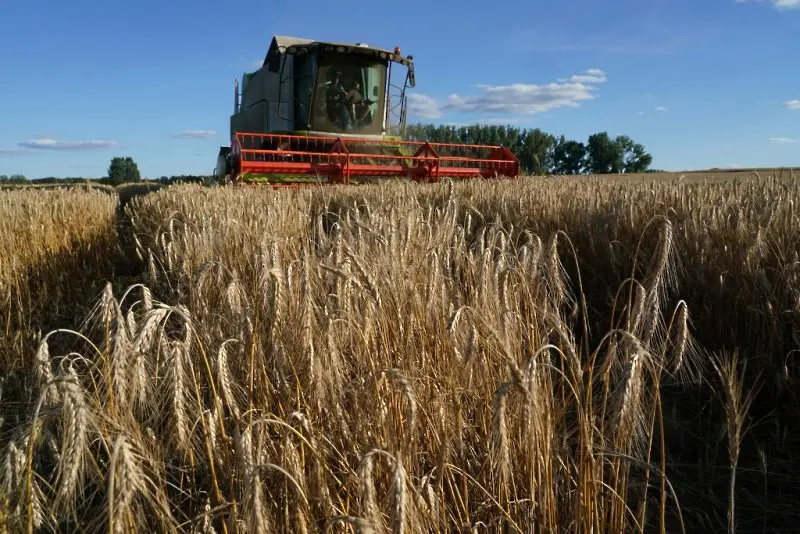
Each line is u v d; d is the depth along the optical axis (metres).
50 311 5.79
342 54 13.35
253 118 17.25
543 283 2.54
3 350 4.28
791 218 4.26
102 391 1.79
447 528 1.84
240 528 1.62
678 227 4.56
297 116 14.03
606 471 2.29
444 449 1.81
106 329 1.80
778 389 3.23
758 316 3.54
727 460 2.94
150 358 2.06
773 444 3.05
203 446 2.14
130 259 8.10
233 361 2.43
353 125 13.70
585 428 1.82
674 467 2.89
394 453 1.83
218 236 4.41
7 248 6.45
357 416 2.10
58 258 7.09
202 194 8.77
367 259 2.77
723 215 4.63
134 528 1.48
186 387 1.93
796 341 3.26
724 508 2.60
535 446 1.83
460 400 2.15
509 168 14.33
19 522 1.56
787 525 2.46
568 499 2.04
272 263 2.29
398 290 2.51
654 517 2.55
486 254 2.50
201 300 2.72
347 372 2.34
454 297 2.56
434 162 13.10
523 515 1.95
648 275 2.13
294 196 8.71
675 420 3.20
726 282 3.80
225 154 16.62
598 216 5.33
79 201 9.46
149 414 2.04
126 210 11.48
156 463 1.74
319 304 2.56
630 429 1.71
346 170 12.16
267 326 2.31
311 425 1.88
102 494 2.00
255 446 1.70
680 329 2.00
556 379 2.97
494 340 2.03
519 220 5.95
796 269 3.52
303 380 2.11
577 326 4.42
